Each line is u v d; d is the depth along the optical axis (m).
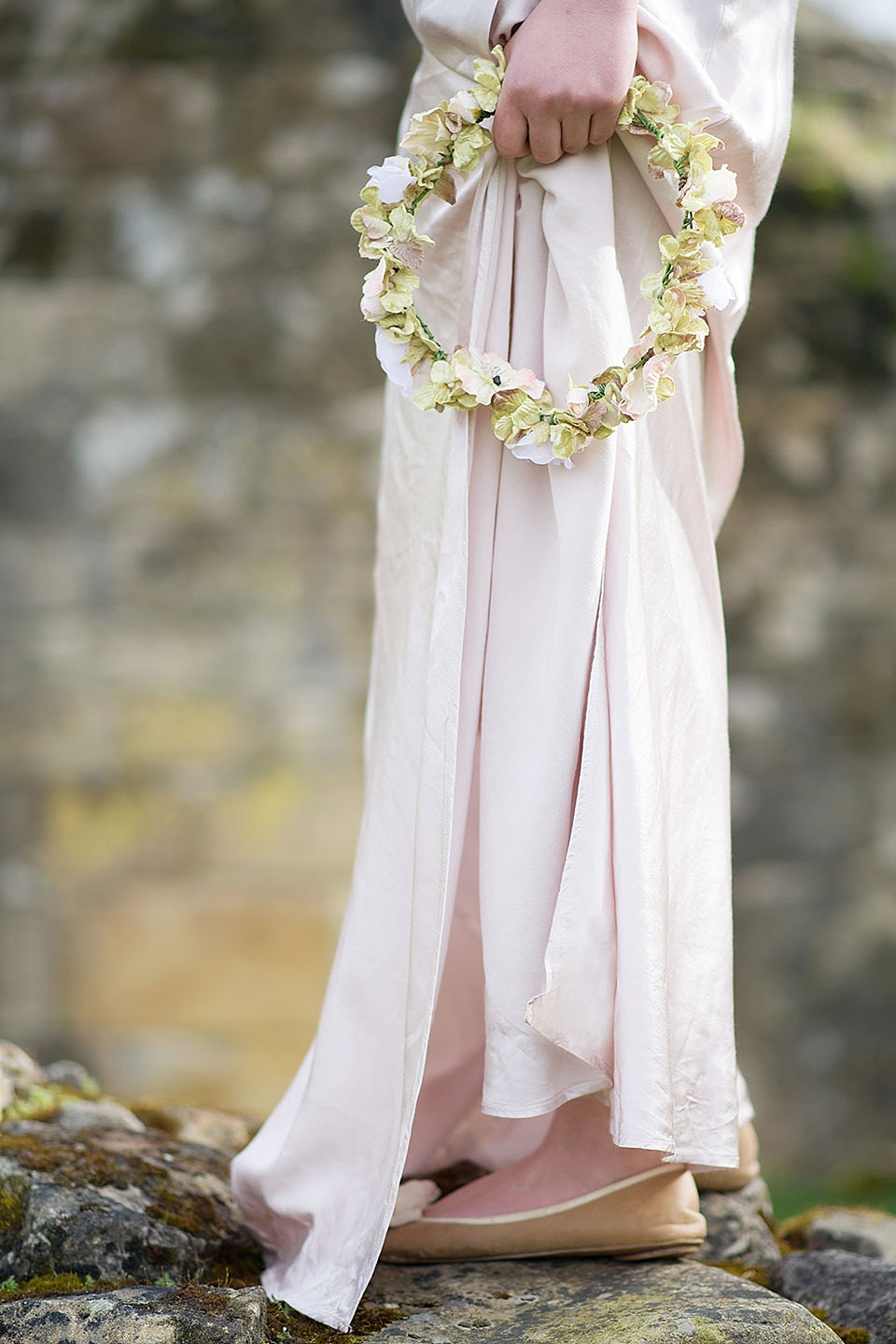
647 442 2.21
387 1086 2.20
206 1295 2.03
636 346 2.10
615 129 2.14
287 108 7.51
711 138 2.11
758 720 7.55
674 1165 2.29
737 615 7.59
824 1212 3.10
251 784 7.32
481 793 2.18
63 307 7.43
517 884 2.11
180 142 7.50
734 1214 2.73
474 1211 2.34
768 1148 7.27
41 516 7.38
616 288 2.13
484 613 2.18
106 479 7.37
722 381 2.37
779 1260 2.67
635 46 2.09
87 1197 2.35
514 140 2.12
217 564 7.38
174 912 7.27
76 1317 1.98
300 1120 2.26
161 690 7.35
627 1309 2.12
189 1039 7.23
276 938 7.27
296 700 7.35
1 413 7.39
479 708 2.20
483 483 2.18
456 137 2.15
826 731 7.59
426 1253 2.35
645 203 2.21
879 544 7.67
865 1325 2.36
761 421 7.60
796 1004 7.39
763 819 7.52
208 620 7.37
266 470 7.40
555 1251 2.32
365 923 2.23
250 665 7.36
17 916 7.23
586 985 2.06
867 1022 7.41
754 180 2.29
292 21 7.52
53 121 7.50
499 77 2.12
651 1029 2.04
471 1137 2.60
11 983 7.20
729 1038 2.22
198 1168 2.65
